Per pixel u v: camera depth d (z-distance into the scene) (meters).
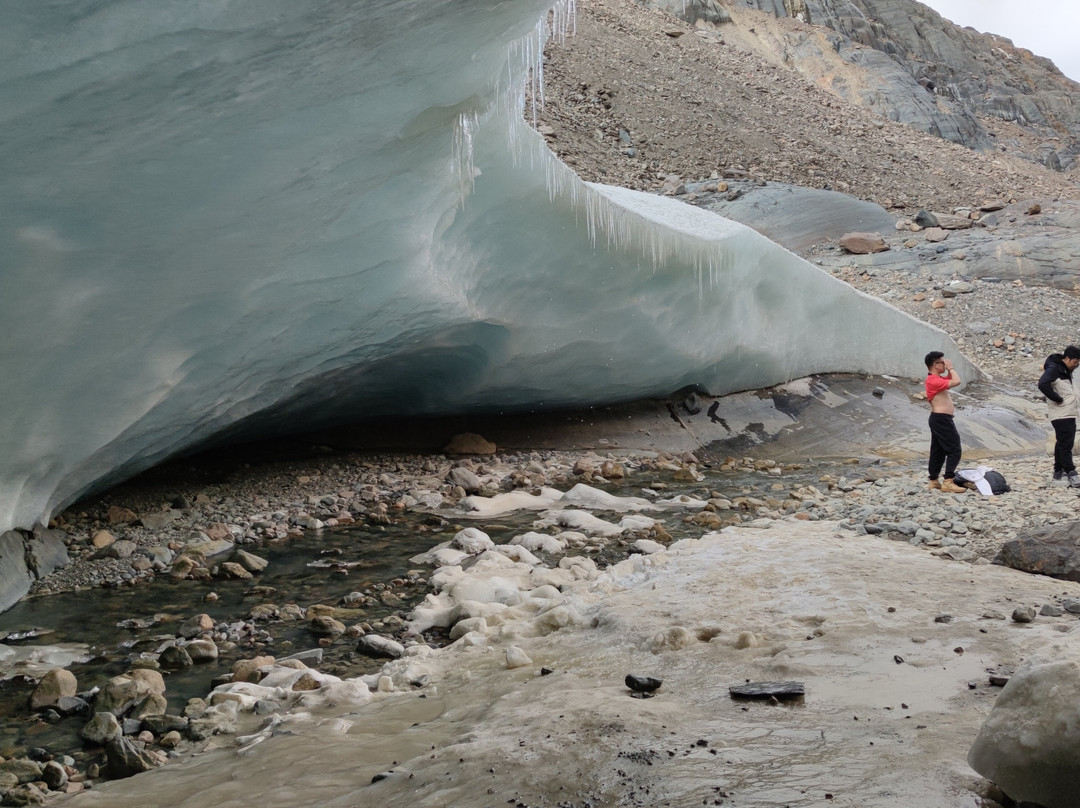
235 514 8.12
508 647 4.67
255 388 7.38
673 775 3.03
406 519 8.24
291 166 5.65
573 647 4.76
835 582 5.56
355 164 6.09
